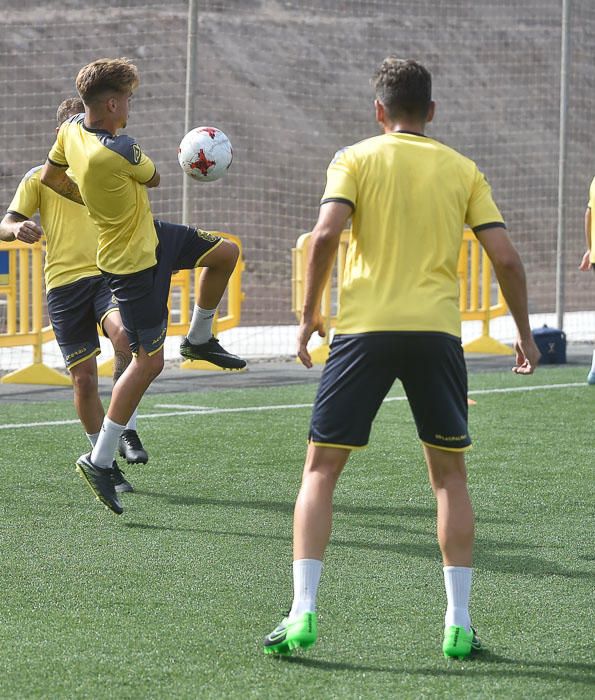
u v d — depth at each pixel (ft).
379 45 180.04
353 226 21.59
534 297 132.98
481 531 30.66
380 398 21.31
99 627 22.58
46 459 39.91
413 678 20.01
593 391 57.16
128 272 31.27
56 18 161.89
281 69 169.68
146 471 38.19
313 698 19.02
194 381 61.93
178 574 26.48
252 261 136.36
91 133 30.68
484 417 49.16
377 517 32.09
